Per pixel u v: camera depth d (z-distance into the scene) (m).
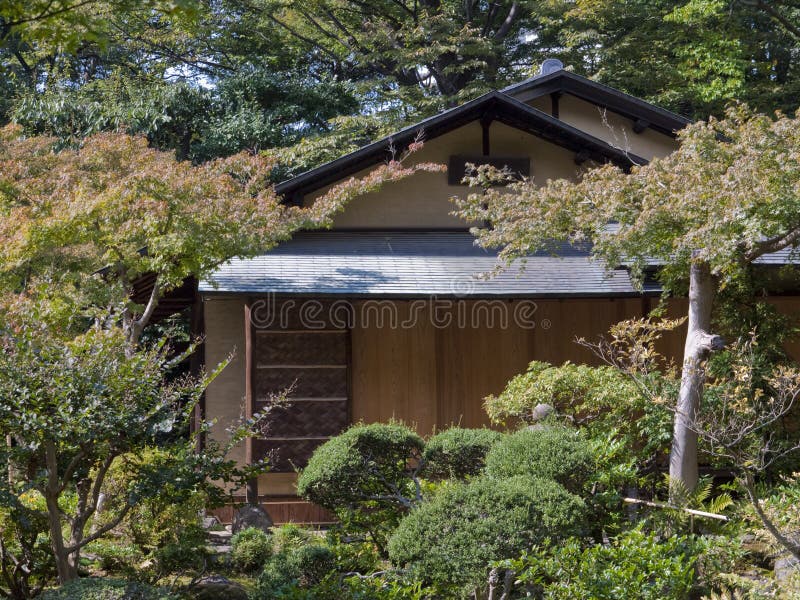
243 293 10.55
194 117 21.28
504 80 23.50
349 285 10.79
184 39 23.78
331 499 8.27
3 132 12.27
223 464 7.05
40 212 10.16
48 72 22.28
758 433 8.98
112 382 6.42
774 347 9.70
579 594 6.28
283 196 11.93
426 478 8.85
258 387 11.32
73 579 6.66
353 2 24.97
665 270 9.14
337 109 22.66
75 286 10.44
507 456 7.61
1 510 6.71
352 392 11.70
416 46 23.14
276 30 25.36
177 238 9.70
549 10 22.88
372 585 6.75
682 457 8.21
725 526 7.78
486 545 6.27
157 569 7.65
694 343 8.23
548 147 12.66
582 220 8.54
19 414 6.18
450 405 11.95
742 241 7.46
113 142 11.27
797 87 20.53
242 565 8.67
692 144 8.23
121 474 7.50
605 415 9.13
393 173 10.91
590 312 12.22
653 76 20.91
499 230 9.28
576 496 6.80
